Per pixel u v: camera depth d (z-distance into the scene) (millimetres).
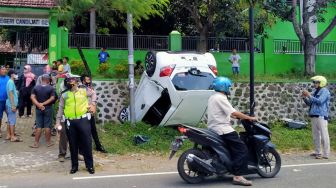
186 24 22844
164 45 19891
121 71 16953
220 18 18828
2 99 12141
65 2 12477
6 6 16609
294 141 13195
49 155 10570
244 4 18453
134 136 12031
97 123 14641
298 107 16781
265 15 19266
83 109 8758
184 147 11656
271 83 16594
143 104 13375
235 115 7961
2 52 27625
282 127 15539
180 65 12438
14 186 7758
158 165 9977
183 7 20422
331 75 20969
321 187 7723
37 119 11359
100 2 12383
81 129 8742
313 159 10906
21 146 11508
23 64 21234
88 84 10742
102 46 19188
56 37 18359
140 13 13461
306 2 20484
